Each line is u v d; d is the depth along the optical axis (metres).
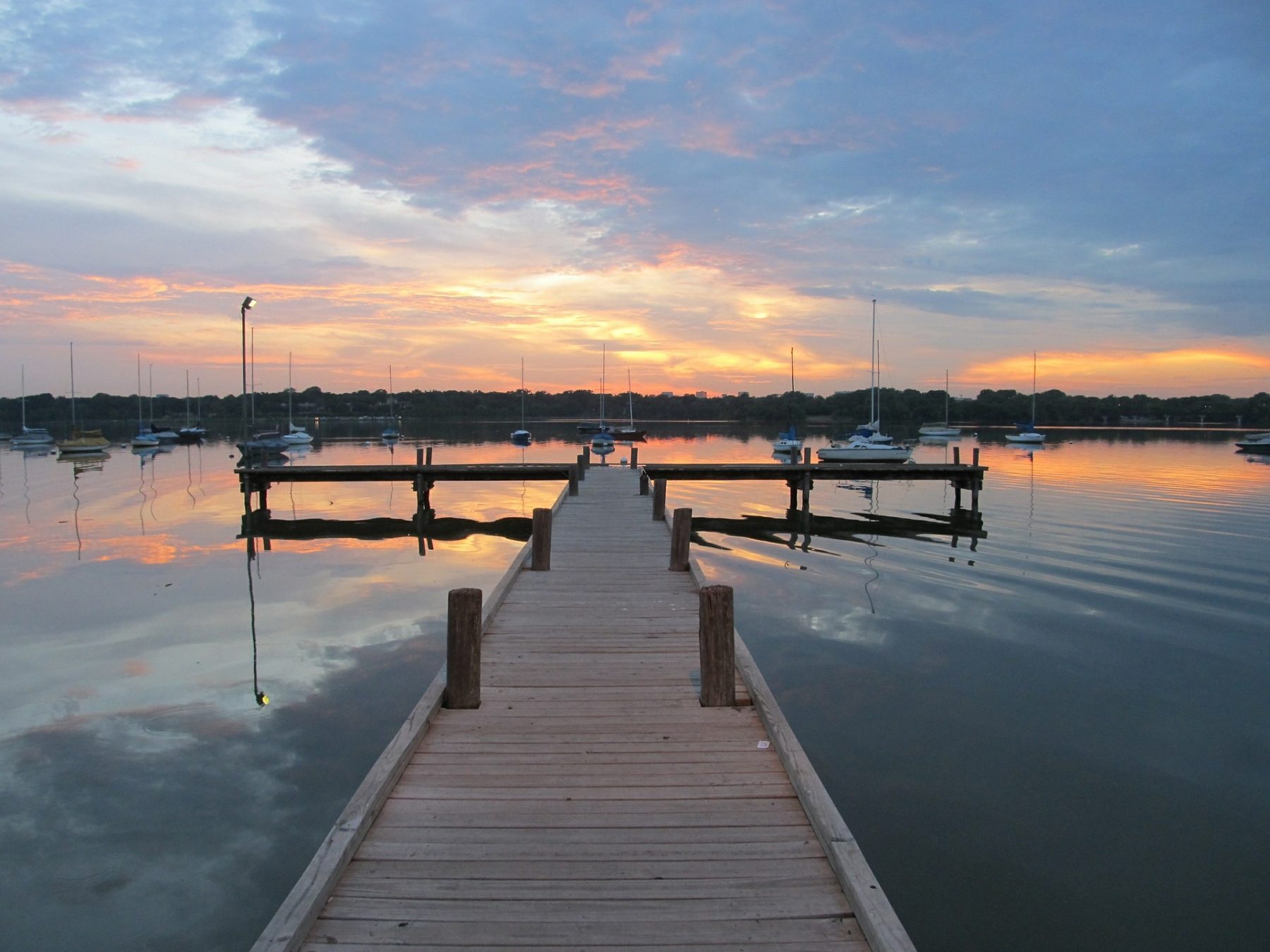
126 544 15.91
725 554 14.85
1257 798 5.57
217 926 4.24
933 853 4.91
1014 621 9.78
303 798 5.51
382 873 3.29
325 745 6.30
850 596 11.19
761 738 4.66
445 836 3.57
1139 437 75.81
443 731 4.72
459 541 17.08
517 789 4.02
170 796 5.53
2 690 7.48
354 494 25.81
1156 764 6.04
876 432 49.09
